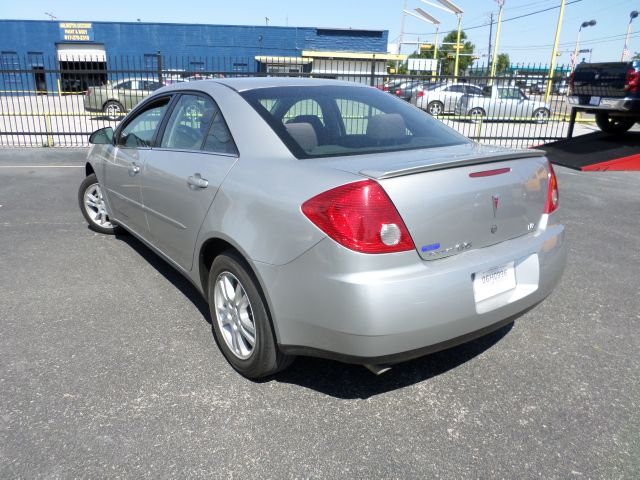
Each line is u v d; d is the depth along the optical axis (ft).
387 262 6.90
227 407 8.22
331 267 6.93
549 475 6.89
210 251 9.80
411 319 6.96
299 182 7.55
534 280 8.59
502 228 8.20
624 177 29.91
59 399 8.32
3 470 6.79
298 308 7.42
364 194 6.84
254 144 8.83
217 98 10.10
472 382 9.04
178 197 10.23
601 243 17.20
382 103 10.86
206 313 11.56
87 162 16.69
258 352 8.36
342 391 8.71
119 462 6.99
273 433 7.64
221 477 6.77
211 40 121.19
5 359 9.49
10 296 12.32
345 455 7.22
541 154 9.16
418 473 6.91
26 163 32.89
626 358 9.89
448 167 7.46
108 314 11.44
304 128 8.87
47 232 17.62
